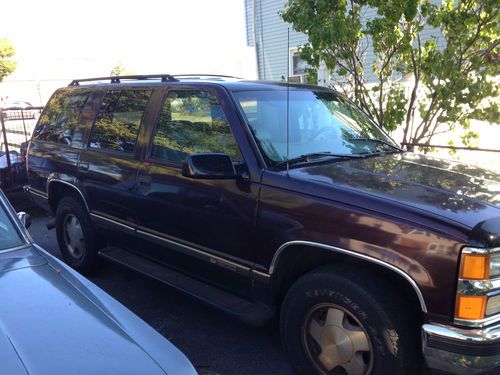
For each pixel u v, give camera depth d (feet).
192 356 12.00
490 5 18.69
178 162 12.56
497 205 9.07
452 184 10.09
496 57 20.71
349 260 9.87
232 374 11.26
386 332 8.73
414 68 21.36
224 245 11.41
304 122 12.61
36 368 5.64
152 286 16.10
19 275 7.93
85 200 15.72
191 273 12.73
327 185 9.79
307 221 9.78
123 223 14.34
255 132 11.41
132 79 15.94
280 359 11.87
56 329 6.49
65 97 17.94
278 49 52.21
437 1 27.73
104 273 17.13
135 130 14.10
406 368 8.75
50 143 17.83
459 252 8.07
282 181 10.32
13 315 6.75
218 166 10.59
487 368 8.07
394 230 8.68
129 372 5.77
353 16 21.25
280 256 10.35
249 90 12.44
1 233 9.20
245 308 11.15
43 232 22.59
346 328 9.38
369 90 23.12
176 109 13.08
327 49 21.90
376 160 11.89
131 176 13.76
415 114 25.09
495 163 27.12
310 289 9.68
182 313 14.20
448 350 8.14
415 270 8.43
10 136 26.91
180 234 12.49
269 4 52.16
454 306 8.13
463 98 19.57
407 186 9.80
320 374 9.81
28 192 19.22
